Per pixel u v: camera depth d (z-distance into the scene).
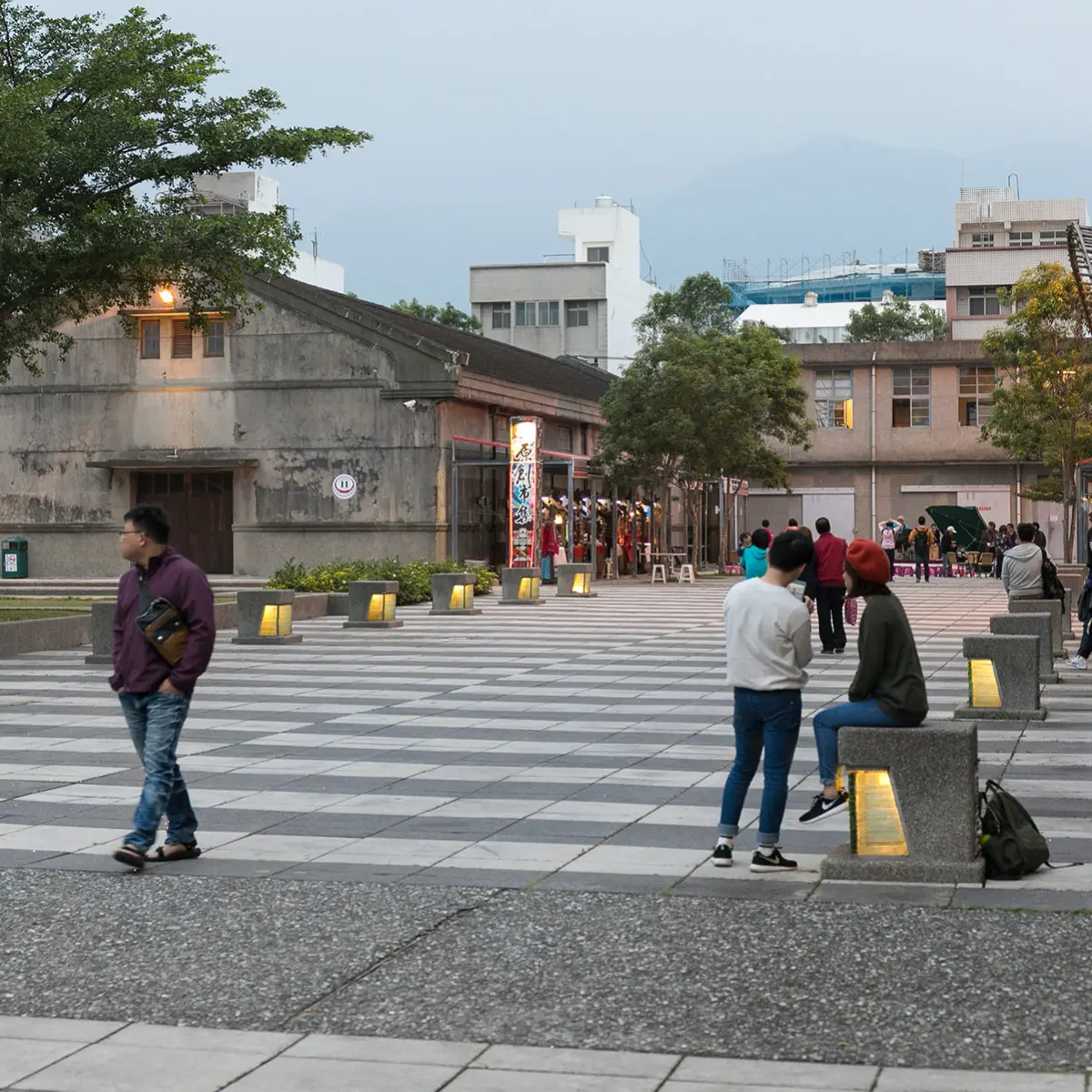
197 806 9.79
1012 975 5.97
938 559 53.97
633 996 5.79
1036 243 88.31
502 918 6.95
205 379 41.06
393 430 39.66
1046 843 7.78
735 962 6.21
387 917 6.98
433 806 9.76
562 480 47.94
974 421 62.62
